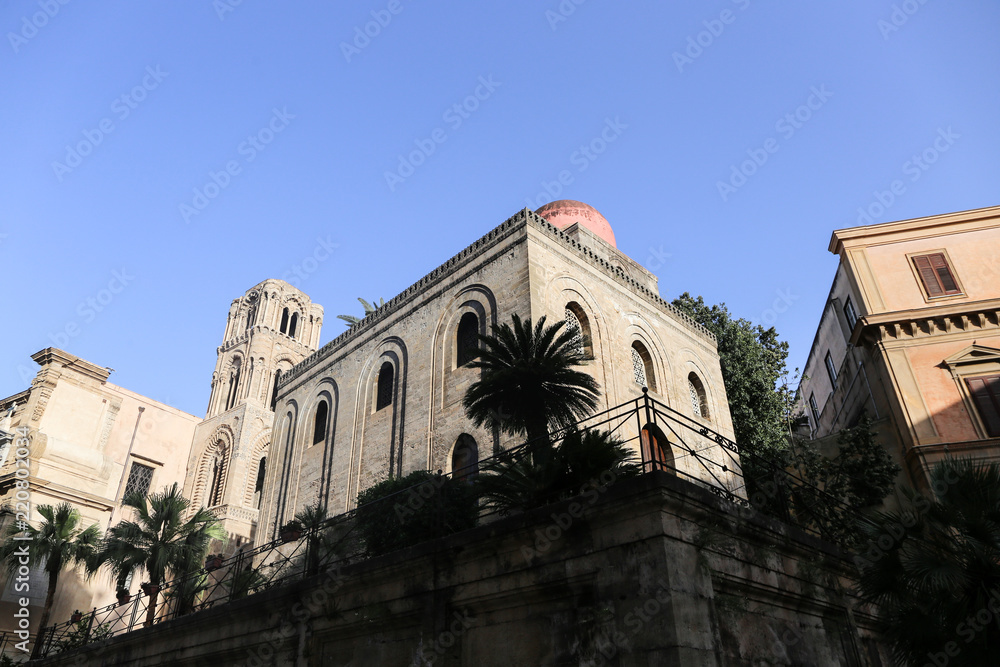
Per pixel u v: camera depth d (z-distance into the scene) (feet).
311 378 95.35
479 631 32.27
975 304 86.63
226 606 45.19
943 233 95.14
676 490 28.30
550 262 71.05
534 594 30.78
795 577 35.22
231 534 121.39
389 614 35.53
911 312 88.74
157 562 72.38
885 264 95.66
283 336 156.87
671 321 87.71
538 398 47.93
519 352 49.67
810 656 34.55
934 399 84.38
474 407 49.60
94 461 118.11
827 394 118.93
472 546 33.50
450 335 73.82
